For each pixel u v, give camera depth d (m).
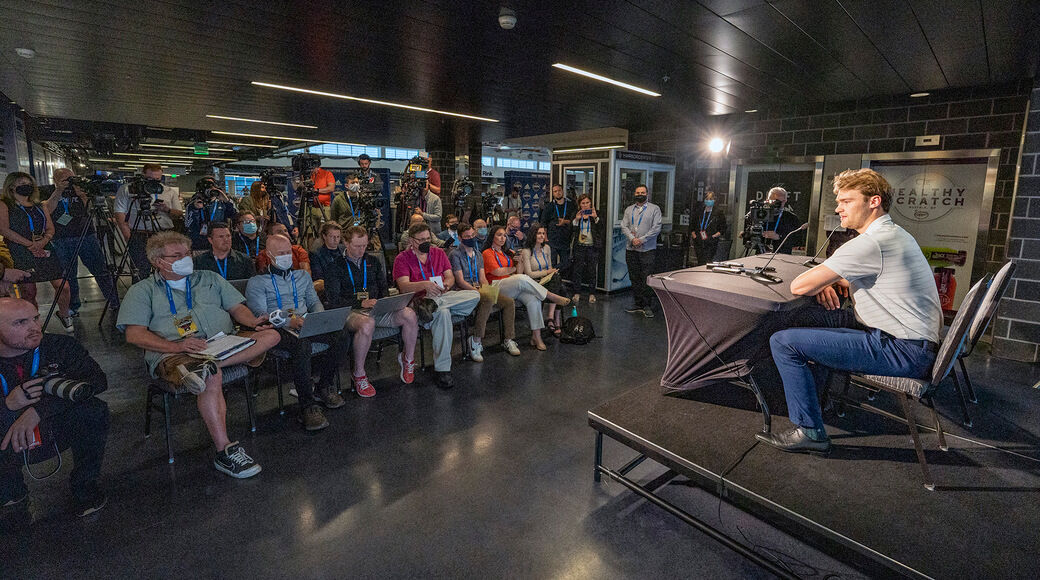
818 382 2.56
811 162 6.25
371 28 3.60
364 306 3.49
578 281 6.50
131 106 6.71
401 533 2.06
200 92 5.81
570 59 4.34
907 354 1.90
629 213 6.03
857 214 2.03
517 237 5.52
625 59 4.32
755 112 6.76
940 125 5.31
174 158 17.05
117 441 2.80
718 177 7.25
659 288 2.46
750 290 2.18
